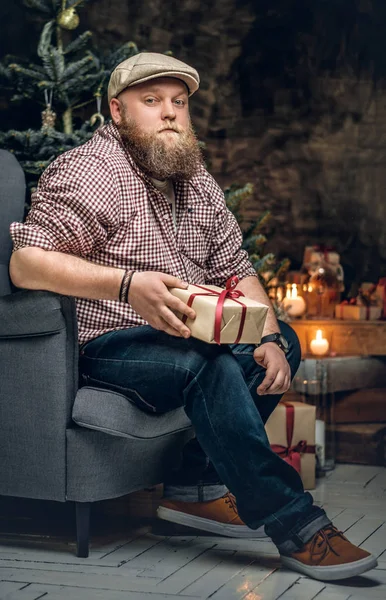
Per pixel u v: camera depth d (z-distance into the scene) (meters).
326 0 5.39
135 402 2.45
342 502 3.25
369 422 4.24
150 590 2.20
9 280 2.76
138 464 2.58
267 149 5.45
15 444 2.53
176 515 2.70
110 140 2.61
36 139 3.48
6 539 2.69
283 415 3.42
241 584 2.24
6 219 2.85
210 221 2.71
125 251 2.51
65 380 2.45
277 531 2.28
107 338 2.51
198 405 2.29
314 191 5.45
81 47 3.77
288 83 5.44
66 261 2.36
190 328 2.25
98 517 2.94
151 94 2.57
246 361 2.64
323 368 3.94
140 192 2.53
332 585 2.23
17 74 3.66
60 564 2.43
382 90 5.44
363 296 4.54
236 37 5.40
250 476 2.24
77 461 2.45
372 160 5.45
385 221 5.43
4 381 2.53
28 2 3.68
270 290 4.34
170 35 5.32
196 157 2.62
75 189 2.41
